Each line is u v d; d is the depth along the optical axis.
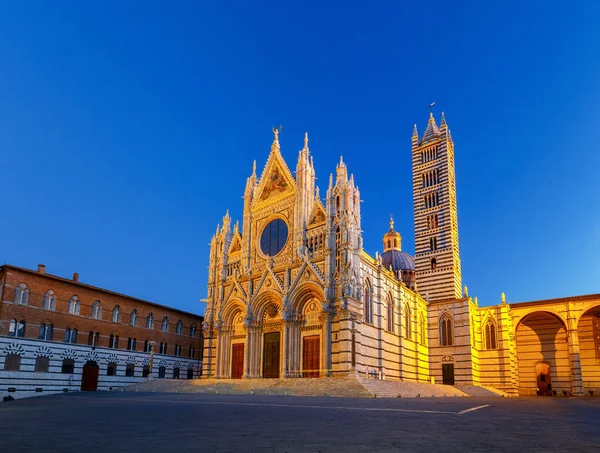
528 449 14.17
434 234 102.12
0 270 68.62
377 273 72.88
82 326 76.88
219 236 85.00
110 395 57.81
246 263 78.88
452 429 19.03
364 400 41.66
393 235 118.56
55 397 56.09
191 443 15.12
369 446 14.51
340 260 65.25
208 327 79.81
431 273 100.06
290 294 68.81
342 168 69.94
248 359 71.38
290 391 54.66
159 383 69.56
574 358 86.12
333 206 68.94
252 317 72.88
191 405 34.75
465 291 90.69
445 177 104.00
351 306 62.97
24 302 69.31
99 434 17.66
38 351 69.88
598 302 85.88
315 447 14.29
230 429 18.92
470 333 87.81
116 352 81.50
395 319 77.62
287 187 76.94
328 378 55.78
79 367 75.19
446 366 88.94
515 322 93.19
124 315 84.19
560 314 89.31
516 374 92.56
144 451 13.55
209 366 78.31
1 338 65.44
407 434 17.34
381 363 69.19
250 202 81.94
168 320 93.00
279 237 76.00
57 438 16.62
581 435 17.72
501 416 25.77
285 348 66.88
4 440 16.20
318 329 65.75
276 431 18.20
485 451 13.68
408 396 56.88
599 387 88.50
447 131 107.81
